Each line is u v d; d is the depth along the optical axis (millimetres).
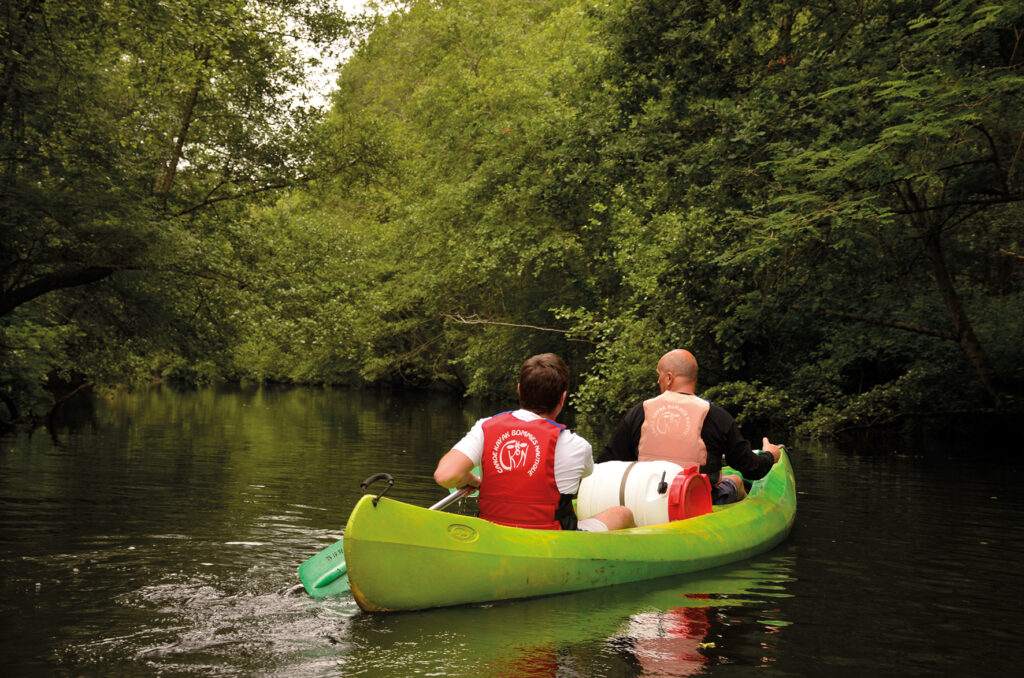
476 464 3848
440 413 20766
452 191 21172
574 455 3896
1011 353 12609
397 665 2793
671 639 3129
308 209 17219
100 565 4238
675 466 4605
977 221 12992
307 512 5941
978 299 14016
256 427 15102
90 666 2766
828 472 8719
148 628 3184
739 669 2814
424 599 3447
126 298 13461
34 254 11891
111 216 11688
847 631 3277
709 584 4016
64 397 16297
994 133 10477
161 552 4559
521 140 19109
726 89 11930
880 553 4789
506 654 2918
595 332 14266
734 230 10570
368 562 3324
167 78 13227
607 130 12492
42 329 13852
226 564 4285
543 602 3613
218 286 14133
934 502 6707
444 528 3531
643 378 14062
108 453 10070
